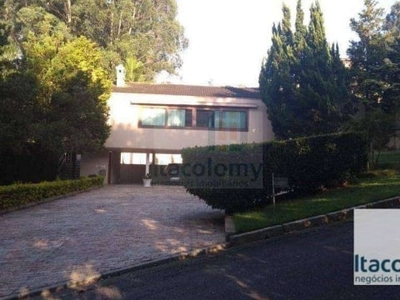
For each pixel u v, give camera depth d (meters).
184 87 30.67
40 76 19.98
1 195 13.97
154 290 6.40
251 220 9.99
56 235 10.32
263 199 11.59
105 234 10.24
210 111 27.66
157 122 27.77
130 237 9.80
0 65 15.10
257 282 6.40
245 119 27.50
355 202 11.26
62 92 19.59
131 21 42.28
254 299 5.71
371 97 23.66
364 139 14.86
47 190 17.53
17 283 6.87
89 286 6.82
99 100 23.38
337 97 23.23
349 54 27.75
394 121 17.06
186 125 27.66
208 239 9.27
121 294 6.34
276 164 11.76
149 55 43.72
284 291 5.93
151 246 8.89
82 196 19.75
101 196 19.55
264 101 25.41
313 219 9.98
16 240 9.88
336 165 13.70
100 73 24.81
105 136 23.84
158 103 27.48
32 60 20.66
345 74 24.30
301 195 13.12
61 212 14.28
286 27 25.39
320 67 23.92
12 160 18.33
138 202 16.55
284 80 24.25
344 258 7.24
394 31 32.44
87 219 12.57
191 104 27.48
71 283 6.84
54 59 21.20
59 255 8.45
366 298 5.52
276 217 10.15
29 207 15.67
